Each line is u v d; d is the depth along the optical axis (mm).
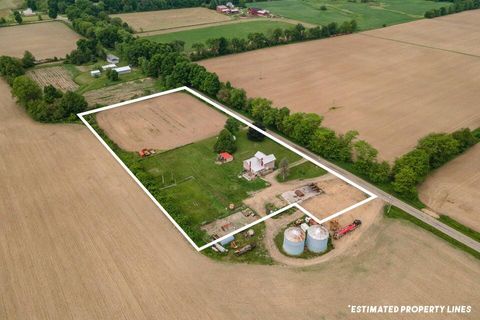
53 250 54781
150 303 47188
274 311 46219
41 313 46094
